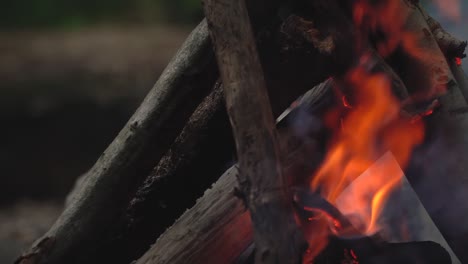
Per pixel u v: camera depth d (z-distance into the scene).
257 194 2.09
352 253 2.61
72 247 2.58
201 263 2.54
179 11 13.36
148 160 2.52
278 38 2.43
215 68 2.45
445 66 2.36
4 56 9.11
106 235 2.61
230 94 2.17
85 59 8.89
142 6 13.41
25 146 7.77
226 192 2.56
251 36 2.23
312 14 2.40
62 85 7.98
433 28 2.46
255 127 2.14
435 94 2.36
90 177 2.56
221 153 2.63
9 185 7.70
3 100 7.71
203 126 2.58
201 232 2.54
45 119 7.80
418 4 2.48
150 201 2.67
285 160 2.59
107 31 11.42
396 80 2.37
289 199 2.12
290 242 2.07
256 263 2.08
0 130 7.71
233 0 2.23
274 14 2.42
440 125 2.37
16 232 5.97
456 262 3.03
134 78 8.16
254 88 2.17
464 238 2.43
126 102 7.93
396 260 2.61
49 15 12.99
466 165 2.34
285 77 2.48
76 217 2.56
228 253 2.54
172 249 2.56
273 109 2.55
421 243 2.61
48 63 8.62
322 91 2.60
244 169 2.12
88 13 13.21
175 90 2.47
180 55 2.47
